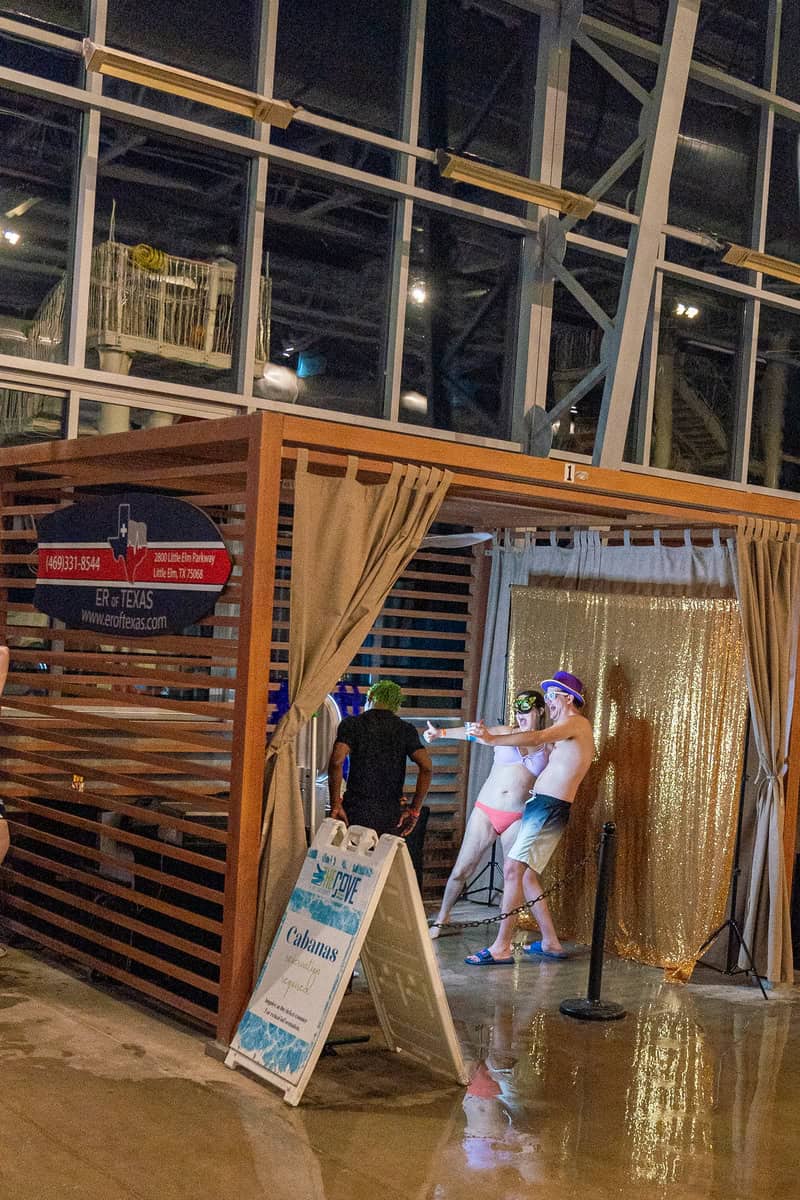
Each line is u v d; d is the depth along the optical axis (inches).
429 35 380.8
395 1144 169.8
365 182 363.9
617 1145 175.0
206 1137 167.3
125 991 231.1
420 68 377.4
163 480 227.9
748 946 276.1
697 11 377.4
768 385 473.4
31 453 254.8
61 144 310.2
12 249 302.2
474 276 397.4
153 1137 165.9
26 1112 170.9
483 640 336.2
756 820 280.2
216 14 340.5
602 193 390.6
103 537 237.5
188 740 216.5
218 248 339.0
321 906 197.0
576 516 299.4
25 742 261.0
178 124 324.8
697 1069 211.0
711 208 449.7
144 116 318.0
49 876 256.5
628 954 283.4
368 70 370.6
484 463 227.8
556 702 276.1
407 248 375.9
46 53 306.7
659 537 294.7
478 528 334.6
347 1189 154.3
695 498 261.4
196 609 213.5
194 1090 184.4
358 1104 184.2
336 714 269.4
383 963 205.2
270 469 200.8
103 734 262.1
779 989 269.4
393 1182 157.1
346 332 367.6
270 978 198.1
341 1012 229.5
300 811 208.4
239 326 342.6
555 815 271.6
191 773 215.6
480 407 400.8
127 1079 186.7
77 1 312.3
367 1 369.7
